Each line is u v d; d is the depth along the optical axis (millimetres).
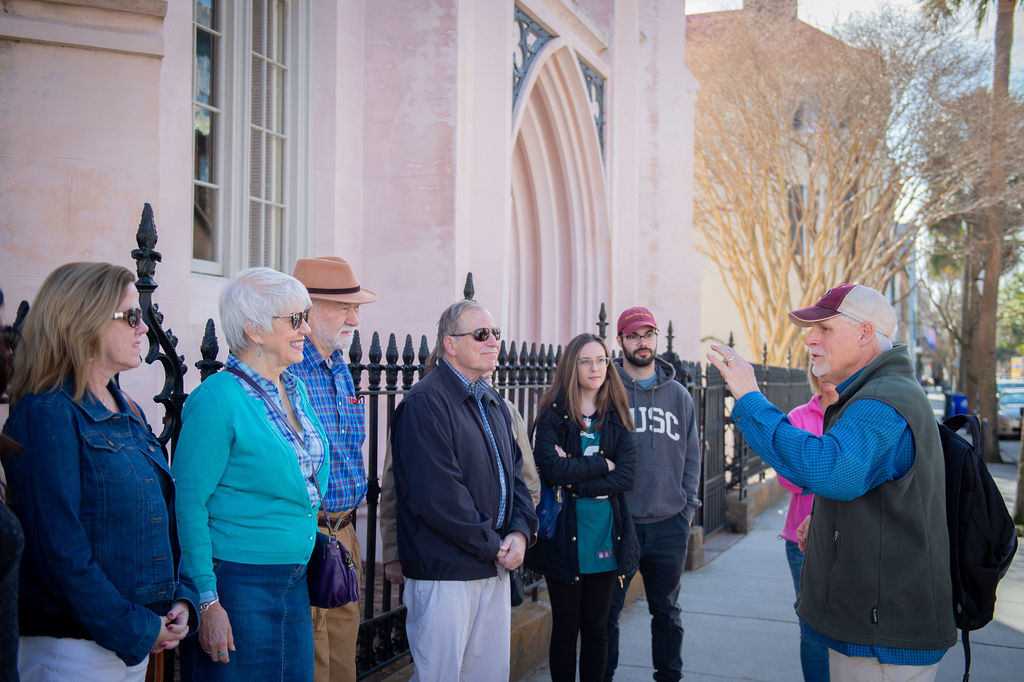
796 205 22672
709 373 9086
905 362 2982
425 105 7285
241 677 2574
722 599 6902
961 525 2912
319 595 2812
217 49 6414
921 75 20453
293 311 2711
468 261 7535
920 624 2795
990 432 19188
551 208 11070
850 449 2775
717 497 9508
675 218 12672
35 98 4258
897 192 21297
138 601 2252
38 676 2174
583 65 10383
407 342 4156
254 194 6742
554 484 4031
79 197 4309
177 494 2527
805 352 21672
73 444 2148
